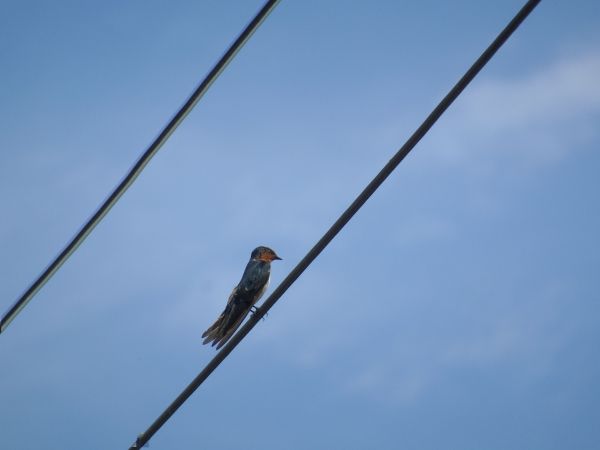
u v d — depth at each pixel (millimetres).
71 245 11547
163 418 12344
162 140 11164
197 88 11000
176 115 11086
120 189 11344
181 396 12297
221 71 10891
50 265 11609
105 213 11430
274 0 10516
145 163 11266
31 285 11688
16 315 11703
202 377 12148
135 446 12383
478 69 10242
